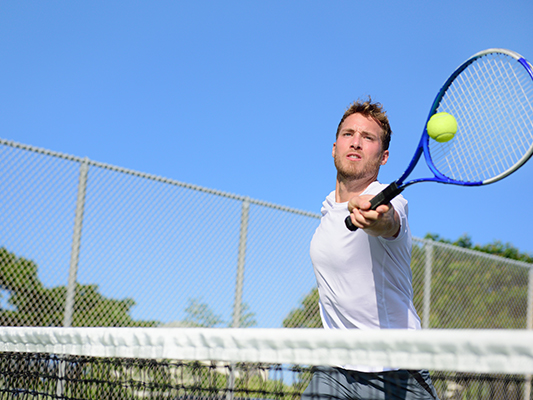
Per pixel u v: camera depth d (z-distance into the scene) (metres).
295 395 2.14
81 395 2.25
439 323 7.29
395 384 2.02
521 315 8.27
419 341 1.27
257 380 2.09
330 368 2.10
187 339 1.63
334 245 2.20
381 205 1.82
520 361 1.15
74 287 4.49
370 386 2.04
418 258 7.21
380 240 2.04
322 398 2.07
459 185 2.23
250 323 5.54
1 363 2.39
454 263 7.60
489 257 7.98
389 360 1.32
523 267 8.44
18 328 2.01
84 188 4.61
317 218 6.24
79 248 4.54
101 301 4.65
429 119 2.40
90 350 1.81
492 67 2.31
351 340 1.38
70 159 4.57
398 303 2.16
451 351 1.23
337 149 2.40
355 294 2.18
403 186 2.19
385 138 2.41
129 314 4.80
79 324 4.51
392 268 2.11
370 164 2.34
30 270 4.30
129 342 1.73
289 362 1.47
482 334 1.19
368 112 2.38
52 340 1.92
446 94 2.41
